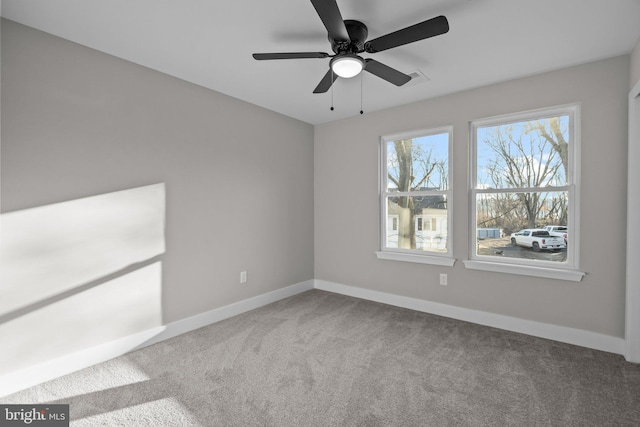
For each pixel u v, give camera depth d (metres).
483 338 2.63
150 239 2.54
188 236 2.81
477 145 3.03
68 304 2.11
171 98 2.67
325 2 1.41
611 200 2.37
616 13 1.81
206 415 1.68
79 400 1.80
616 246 2.36
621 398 1.82
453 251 3.11
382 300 3.60
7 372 1.88
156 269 2.58
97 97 2.24
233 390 1.90
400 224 3.53
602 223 2.41
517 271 2.73
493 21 1.90
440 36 2.06
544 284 2.65
